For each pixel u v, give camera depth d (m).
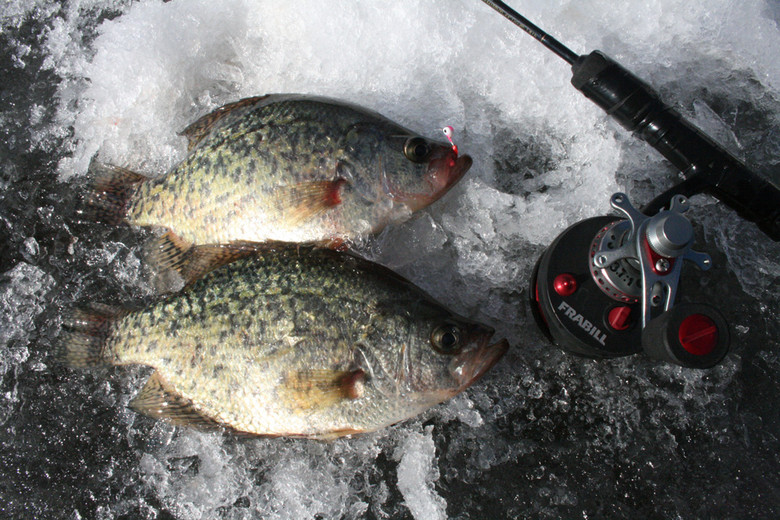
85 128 0.51
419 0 0.52
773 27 0.52
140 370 0.49
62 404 0.49
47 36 0.53
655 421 0.48
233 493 0.47
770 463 0.47
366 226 0.47
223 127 0.47
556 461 0.48
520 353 0.49
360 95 0.52
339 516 0.47
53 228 0.51
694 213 0.50
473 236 0.50
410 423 0.48
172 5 0.52
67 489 0.48
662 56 0.52
